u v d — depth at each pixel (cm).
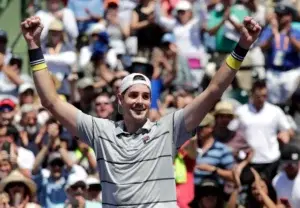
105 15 3700
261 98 3228
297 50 3612
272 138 3206
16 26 3897
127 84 1731
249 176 2905
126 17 3741
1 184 2509
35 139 3008
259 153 3178
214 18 3725
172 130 1727
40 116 3111
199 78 3628
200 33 3725
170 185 1705
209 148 2928
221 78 1711
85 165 2964
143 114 1728
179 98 3353
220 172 2883
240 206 2844
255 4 3756
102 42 3462
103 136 1731
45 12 3597
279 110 3238
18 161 2906
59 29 3525
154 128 1727
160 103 3400
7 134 2969
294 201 2953
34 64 1752
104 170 1717
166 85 3494
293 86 3578
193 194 2873
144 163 1702
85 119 1748
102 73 3403
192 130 1733
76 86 3347
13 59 3431
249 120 3206
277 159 3180
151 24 3666
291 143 3253
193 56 3675
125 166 1703
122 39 3662
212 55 3684
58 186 2862
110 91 3350
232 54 1714
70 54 3519
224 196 2827
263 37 3622
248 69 3519
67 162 2881
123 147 1714
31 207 2522
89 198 2762
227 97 3462
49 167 2880
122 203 1697
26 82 3409
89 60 3441
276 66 3597
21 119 3052
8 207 2508
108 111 3147
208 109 1720
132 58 3531
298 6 3938
